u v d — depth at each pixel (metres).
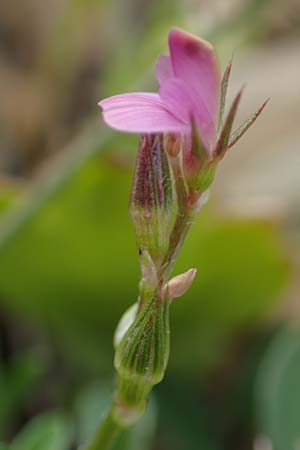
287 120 0.27
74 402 0.23
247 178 0.25
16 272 0.22
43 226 0.21
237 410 0.24
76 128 0.29
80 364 0.24
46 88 0.30
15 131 0.29
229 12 0.22
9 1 0.32
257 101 0.28
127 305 0.22
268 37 0.31
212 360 0.24
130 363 0.13
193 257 0.21
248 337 0.24
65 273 0.22
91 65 0.30
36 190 0.20
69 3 0.31
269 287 0.22
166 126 0.12
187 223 0.13
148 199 0.13
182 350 0.24
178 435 0.23
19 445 0.17
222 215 0.21
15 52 0.32
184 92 0.12
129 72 0.24
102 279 0.22
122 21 0.31
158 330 0.13
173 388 0.24
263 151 0.26
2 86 0.30
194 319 0.23
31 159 0.29
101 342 0.23
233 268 0.22
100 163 0.20
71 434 0.19
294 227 0.25
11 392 0.21
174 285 0.13
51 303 0.23
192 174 0.13
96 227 0.20
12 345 0.24
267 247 0.21
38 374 0.21
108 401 0.19
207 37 0.22
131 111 0.12
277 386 0.20
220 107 0.13
